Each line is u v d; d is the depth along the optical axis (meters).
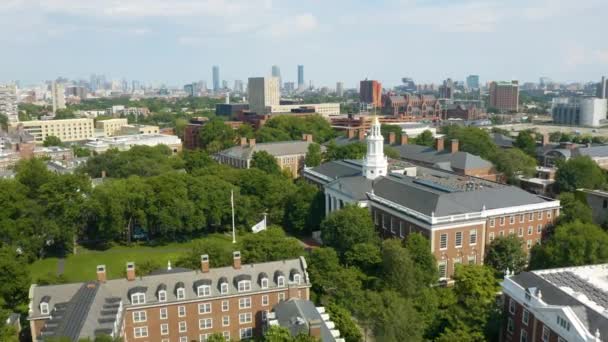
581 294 64.12
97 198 127.75
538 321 65.00
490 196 109.69
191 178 136.62
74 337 59.94
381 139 129.00
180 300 76.00
